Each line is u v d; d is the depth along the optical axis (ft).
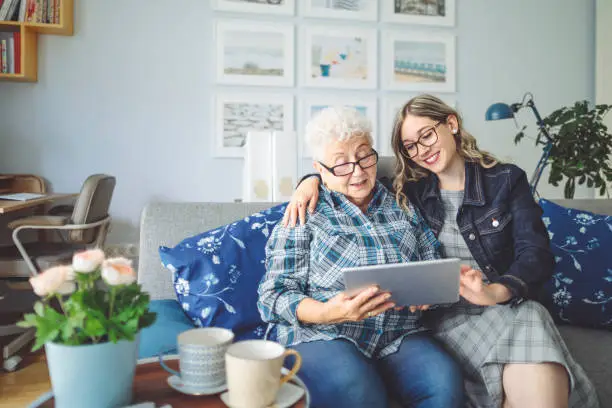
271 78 11.41
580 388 3.71
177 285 4.60
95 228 9.04
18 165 10.53
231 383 2.56
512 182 4.66
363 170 4.29
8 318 9.17
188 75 11.09
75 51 10.60
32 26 9.94
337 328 4.00
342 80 11.78
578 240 5.45
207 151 11.27
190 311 4.50
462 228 4.60
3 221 10.32
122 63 10.80
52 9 10.06
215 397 2.71
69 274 2.46
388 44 12.01
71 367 2.36
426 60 12.21
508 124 12.71
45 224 8.23
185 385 2.74
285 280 4.08
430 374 3.70
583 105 10.37
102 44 10.70
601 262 5.30
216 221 5.20
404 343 4.06
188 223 5.13
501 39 12.57
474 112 12.54
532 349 3.62
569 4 12.89
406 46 12.09
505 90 12.66
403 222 4.41
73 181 10.73
